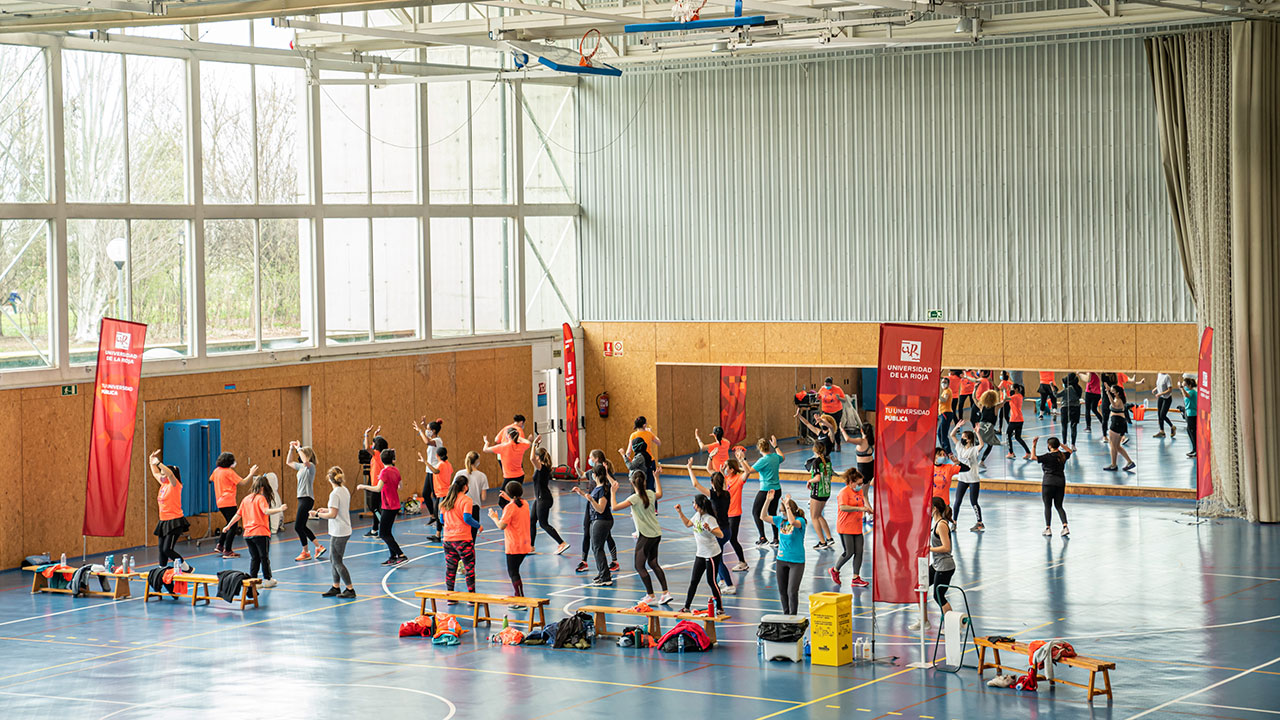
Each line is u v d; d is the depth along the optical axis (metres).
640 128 30.61
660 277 30.64
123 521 19.47
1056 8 25.33
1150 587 18.02
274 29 25.78
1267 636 15.19
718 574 19.14
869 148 28.22
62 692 13.82
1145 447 26.61
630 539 23.00
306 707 13.00
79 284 22.69
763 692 13.26
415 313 28.50
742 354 29.86
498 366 30.08
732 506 19.64
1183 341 25.38
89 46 22.69
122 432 19.50
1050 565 19.67
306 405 26.31
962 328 27.47
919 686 13.41
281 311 26.03
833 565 19.98
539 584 19.12
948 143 27.41
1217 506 24.31
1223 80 23.52
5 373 21.48
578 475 31.25
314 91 26.47
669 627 16.30
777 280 29.38
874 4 20.09
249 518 19.27
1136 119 25.58
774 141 29.19
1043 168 26.53
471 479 21.55
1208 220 23.94
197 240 24.42
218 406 24.67
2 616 18.00
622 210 30.95
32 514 21.94
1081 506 25.72
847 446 34.69
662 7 22.91
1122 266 25.89
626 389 31.30
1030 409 27.81
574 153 31.34
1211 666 13.89
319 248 26.58
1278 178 23.48
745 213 29.62
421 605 18.09
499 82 29.73
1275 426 23.56
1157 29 24.48
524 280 30.56
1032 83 26.53
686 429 32.78
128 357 19.50
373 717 12.59
